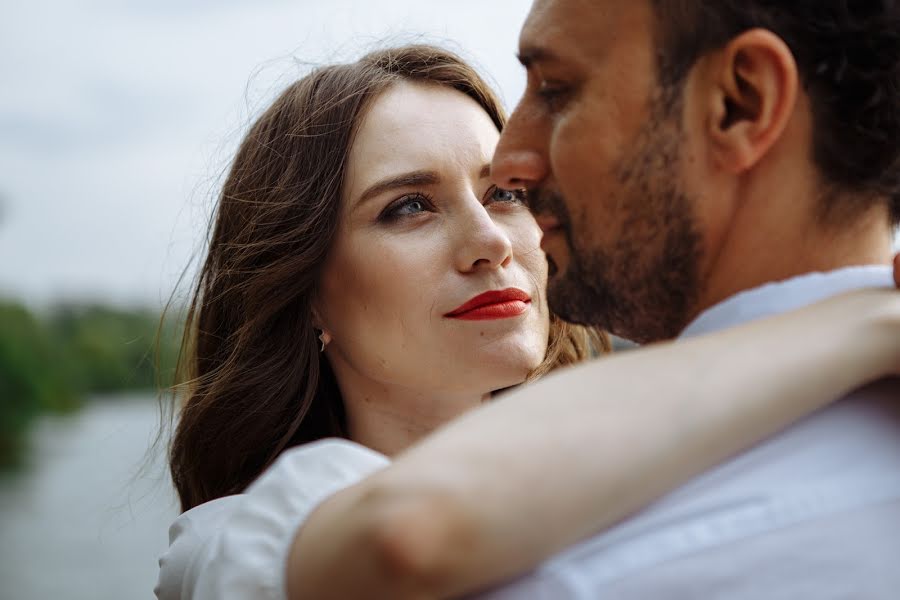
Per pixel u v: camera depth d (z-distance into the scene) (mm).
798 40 1002
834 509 944
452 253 2014
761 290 1036
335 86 2172
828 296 1022
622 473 850
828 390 928
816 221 1030
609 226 1075
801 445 979
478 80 2195
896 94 1009
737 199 1037
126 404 52562
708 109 1021
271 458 2281
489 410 899
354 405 2207
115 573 12539
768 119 994
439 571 804
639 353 967
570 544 848
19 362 38500
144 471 2699
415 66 2199
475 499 812
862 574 924
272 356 2242
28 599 10977
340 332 2150
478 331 1998
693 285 1064
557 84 1102
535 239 2105
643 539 932
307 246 2129
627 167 1053
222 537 1211
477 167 2070
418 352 2031
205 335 2451
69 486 21203
